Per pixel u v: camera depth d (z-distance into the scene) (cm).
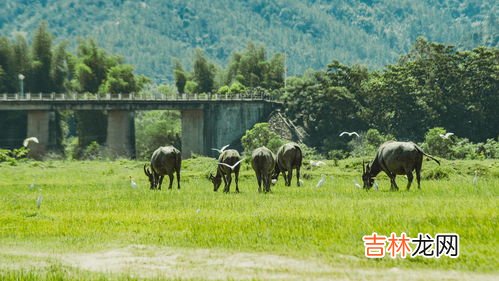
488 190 4741
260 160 5162
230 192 5278
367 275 2567
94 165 9619
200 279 2564
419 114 16975
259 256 2845
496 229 3080
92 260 2892
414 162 4966
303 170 7950
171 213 3912
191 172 7806
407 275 2558
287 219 3469
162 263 2812
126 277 2589
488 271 2572
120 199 4809
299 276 2573
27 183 6875
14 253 3020
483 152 13512
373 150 14000
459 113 16888
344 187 5475
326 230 3189
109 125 16100
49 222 3731
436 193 4616
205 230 3322
